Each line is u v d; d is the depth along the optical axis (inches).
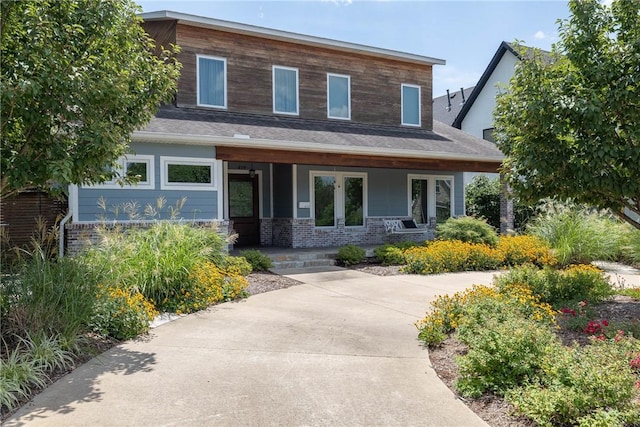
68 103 187.2
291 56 585.6
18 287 207.6
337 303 311.3
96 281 226.8
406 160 544.1
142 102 230.1
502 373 160.7
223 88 542.3
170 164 421.7
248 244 610.5
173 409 148.8
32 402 153.0
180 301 286.0
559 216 531.8
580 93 235.9
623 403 131.1
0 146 194.2
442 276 430.6
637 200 264.4
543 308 231.9
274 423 140.0
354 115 630.5
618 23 242.7
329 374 179.9
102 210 393.4
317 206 602.5
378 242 639.8
